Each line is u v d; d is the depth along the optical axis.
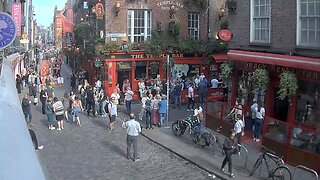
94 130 19.56
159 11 29.69
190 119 17.25
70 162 14.35
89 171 13.41
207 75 30.73
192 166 14.03
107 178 12.75
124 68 28.59
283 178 11.70
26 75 36.53
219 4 30.36
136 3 29.02
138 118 22.47
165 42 29.12
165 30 29.92
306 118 15.34
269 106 17.27
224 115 18.12
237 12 19.17
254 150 15.51
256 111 16.42
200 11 30.86
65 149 16.03
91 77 34.44
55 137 17.98
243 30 18.83
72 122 21.31
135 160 14.59
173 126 18.34
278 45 16.86
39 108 25.47
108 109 19.48
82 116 23.11
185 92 27.38
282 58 15.46
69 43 56.25
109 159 14.79
